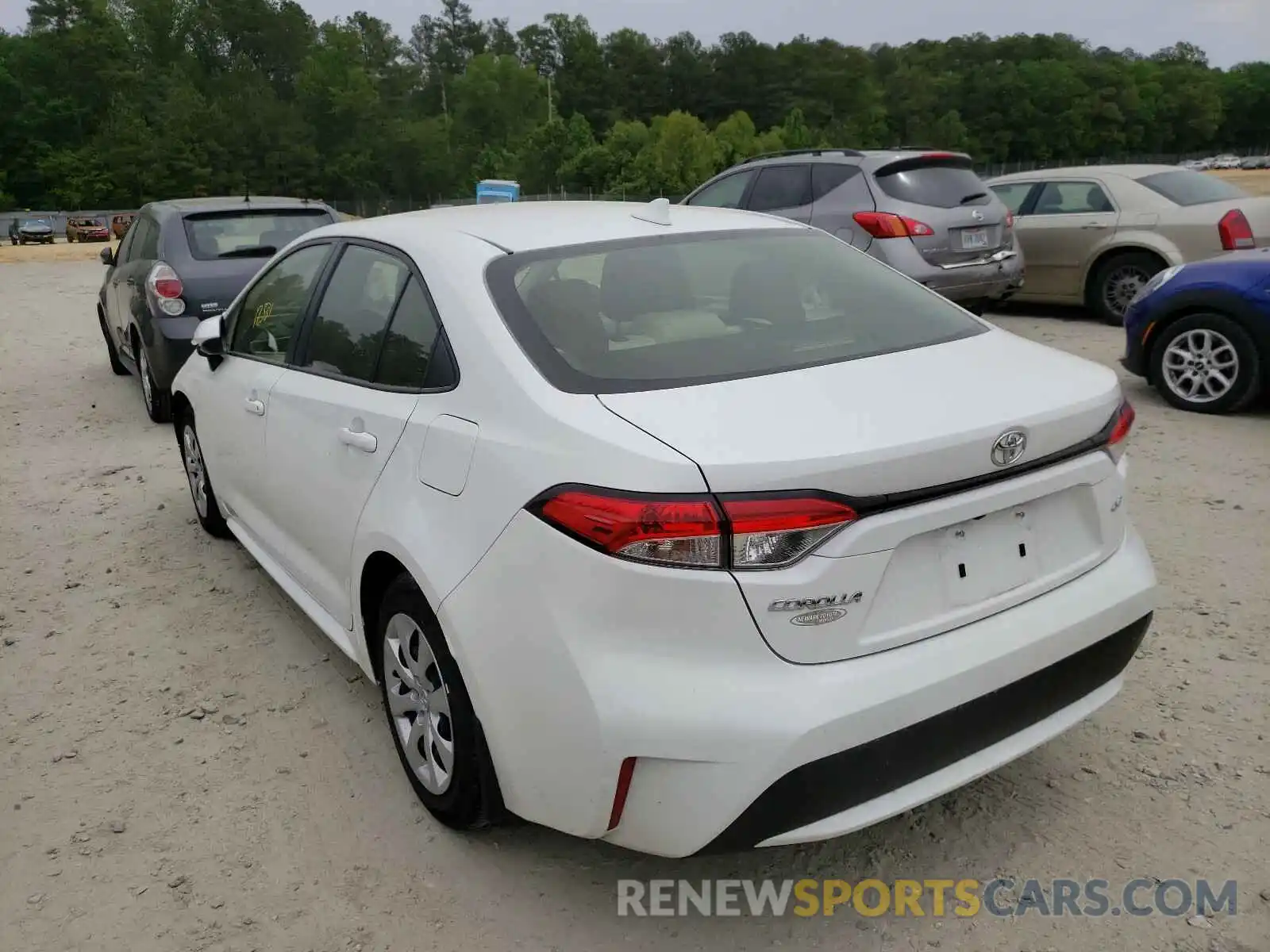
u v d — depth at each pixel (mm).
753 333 2867
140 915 2691
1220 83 155750
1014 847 2840
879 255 8797
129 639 4281
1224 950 2461
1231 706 3443
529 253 3006
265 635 4289
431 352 2922
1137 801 2996
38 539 5500
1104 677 2732
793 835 2252
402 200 108500
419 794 3016
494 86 130625
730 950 2521
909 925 2586
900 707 2260
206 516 5312
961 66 162625
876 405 2422
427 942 2570
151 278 7426
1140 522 5070
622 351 2686
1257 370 6695
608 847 2916
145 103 109750
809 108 153500
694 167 98000
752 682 2188
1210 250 9609
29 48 105938
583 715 2273
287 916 2670
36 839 3012
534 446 2434
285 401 3721
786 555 2170
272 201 8266
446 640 2652
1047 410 2492
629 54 160500
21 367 10688
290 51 129125
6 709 3750
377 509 2967
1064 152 139875
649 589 2186
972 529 2443
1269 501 5273
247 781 3270
